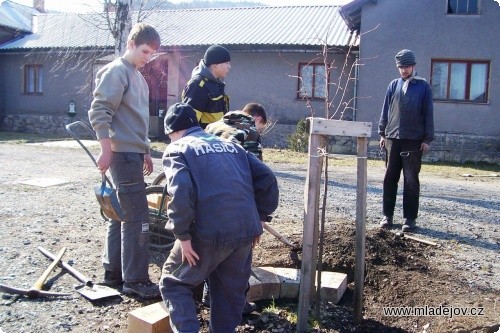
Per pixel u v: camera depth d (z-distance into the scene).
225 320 3.22
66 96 23.94
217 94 4.36
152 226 5.00
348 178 11.19
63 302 3.85
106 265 4.23
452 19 17.41
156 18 22.84
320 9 23.12
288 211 7.16
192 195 2.92
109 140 3.85
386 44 17.83
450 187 10.84
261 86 20.09
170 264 3.18
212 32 21.38
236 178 3.08
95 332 3.43
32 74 24.77
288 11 23.22
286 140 19.58
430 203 8.48
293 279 4.16
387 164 6.30
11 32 25.56
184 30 21.95
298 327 3.55
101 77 3.87
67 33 24.86
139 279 4.05
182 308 3.06
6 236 5.42
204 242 2.96
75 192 8.17
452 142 17.50
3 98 25.23
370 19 17.86
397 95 6.11
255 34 20.44
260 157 3.93
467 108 17.47
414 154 6.05
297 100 19.67
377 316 3.93
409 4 17.58
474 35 17.30
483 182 12.16
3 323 3.48
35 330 3.41
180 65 21.22
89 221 6.22
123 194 3.93
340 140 18.08
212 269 3.10
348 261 4.64
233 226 2.98
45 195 7.82
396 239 5.37
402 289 4.28
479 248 5.63
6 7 27.17
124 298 3.96
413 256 5.02
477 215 7.59
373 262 4.72
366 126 3.56
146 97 4.18
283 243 5.08
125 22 14.98
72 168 11.03
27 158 12.69
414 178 6.10
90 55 23.11
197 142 3.12
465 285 4.39
